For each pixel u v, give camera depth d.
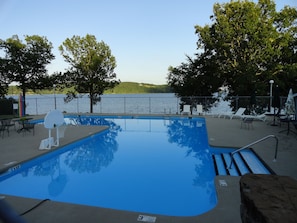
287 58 19.98
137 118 18.42
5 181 6.28
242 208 2.36
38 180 6.40
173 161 7.90
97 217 3.56
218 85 20.97
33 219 3.51
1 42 20.06
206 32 20.92
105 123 16.23
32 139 9.70
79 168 7.34
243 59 20.56
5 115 18.17
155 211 4.81
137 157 8.40
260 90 18.59
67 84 22.27
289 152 6.97
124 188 5.87
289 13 20.17
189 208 4.90
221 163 7.23
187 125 15.02
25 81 21.06
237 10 19.58
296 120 9.99
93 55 21.56
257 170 6.07
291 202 2.05
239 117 15.80
